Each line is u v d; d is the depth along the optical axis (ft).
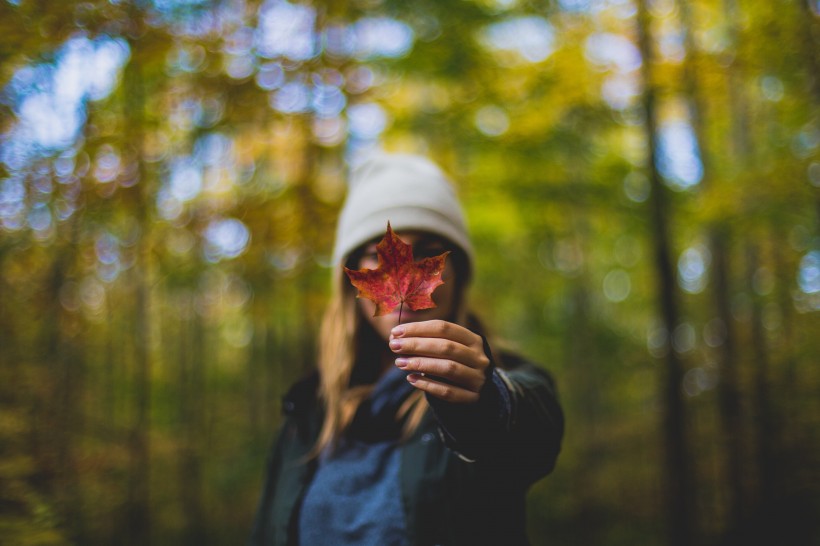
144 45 7.97
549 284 33.94
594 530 24.43
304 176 11.79
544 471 3.61
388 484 4.04
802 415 16.28
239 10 9.20
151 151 9.45
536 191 21.58
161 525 19.72
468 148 19.80
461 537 3.81
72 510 10.85
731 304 19.27
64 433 10.34
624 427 33.12
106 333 18.03
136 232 10.31
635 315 44.88
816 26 11.32
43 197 7.57
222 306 30.30
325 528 4.10
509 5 16.28
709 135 18.53
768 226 14.75
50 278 8.66
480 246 25.61
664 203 15.08
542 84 16.92
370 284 2.99
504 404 3.18
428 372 2.95
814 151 12.77
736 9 12.76
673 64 13.85
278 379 29.25
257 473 26.16
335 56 10.49
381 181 4.86
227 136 10.89
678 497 14.29
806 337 16.05
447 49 16.65
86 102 7.57
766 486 16.55
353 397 4.58
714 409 20.12
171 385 28.96
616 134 21.25
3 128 6.82
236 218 11.28
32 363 9.00
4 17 6.32
